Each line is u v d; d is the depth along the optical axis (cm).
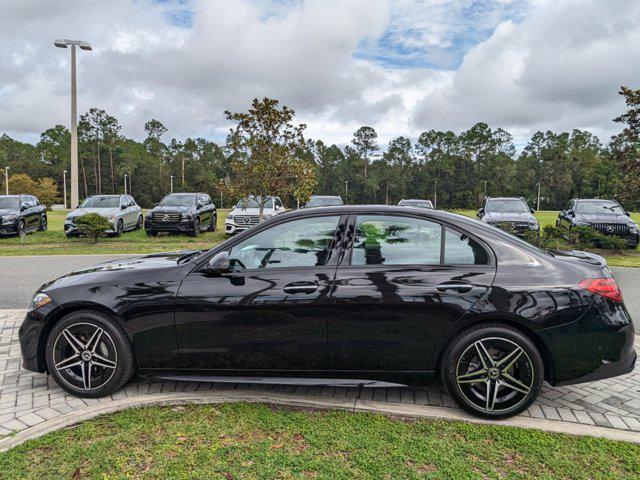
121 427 328
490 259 351
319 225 370
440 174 11581
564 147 12038
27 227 1884
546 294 338
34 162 10950
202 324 364
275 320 356
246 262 373
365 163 11962
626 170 1650
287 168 1692
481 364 346
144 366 378
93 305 376
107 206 1891
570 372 341
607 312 339
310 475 272
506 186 11181
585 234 1391
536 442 311
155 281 373
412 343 348
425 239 360
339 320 351
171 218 1789
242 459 289
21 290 827
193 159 12462
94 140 10838
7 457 290
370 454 295
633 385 417
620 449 303
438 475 273
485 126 11300
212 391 397
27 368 395
